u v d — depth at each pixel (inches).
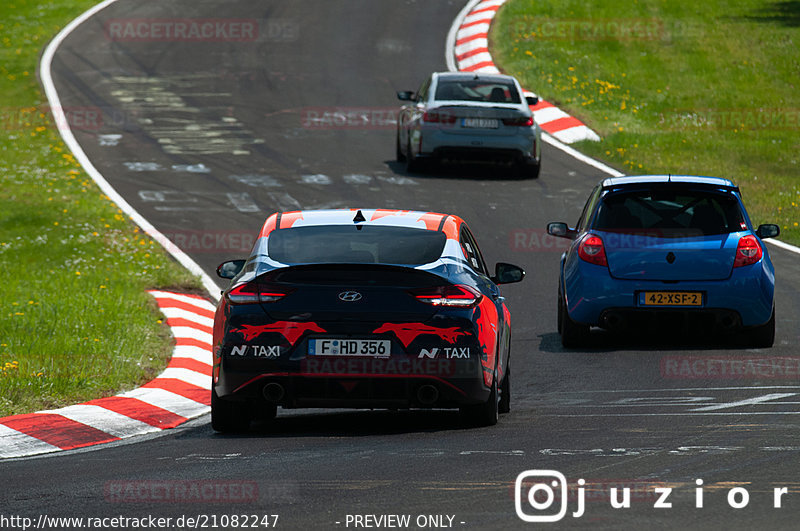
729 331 1585.9
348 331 1039.0
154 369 1485.0
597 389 1323.8
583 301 1573.6
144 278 2057.1
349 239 1101.7
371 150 3334.2
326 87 4119.1
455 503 768.9
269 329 1045.8
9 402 1237.1
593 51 4746.6
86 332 1609.3
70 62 4399.6
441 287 1047.6
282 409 1333.7
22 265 2133.4
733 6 5556.1
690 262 1550.2
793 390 1263.5
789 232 2576.3
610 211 1601.9
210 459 954.7
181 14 5211.6
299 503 780.0
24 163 3115.2
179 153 3260.3
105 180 2967.5
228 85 4121.6
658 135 3703.3
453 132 2970.0
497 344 1107.9
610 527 703.1
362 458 934.4
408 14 5201.8
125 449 1042.1
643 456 912.3
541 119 3772.1
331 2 5438.0
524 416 1162.6
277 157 3221.0
